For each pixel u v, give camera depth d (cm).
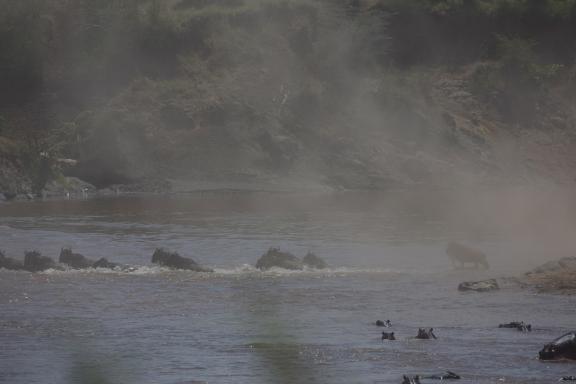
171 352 8231
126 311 10019
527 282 11612
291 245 15825
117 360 7962
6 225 18638
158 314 9862
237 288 11400
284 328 9175
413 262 13888
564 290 11081
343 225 19150
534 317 9675
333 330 9100
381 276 12400
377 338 8731
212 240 16450
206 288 11381
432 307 10244
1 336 8831
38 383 7306
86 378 7400
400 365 7756
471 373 7481
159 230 17962
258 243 16075
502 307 10212
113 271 12569
